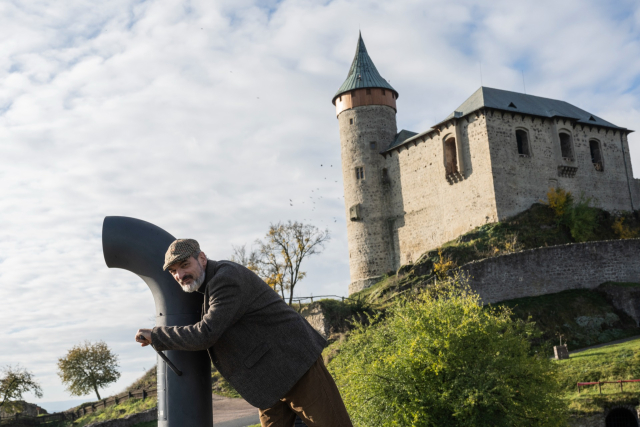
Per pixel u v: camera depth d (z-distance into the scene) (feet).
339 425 11.16
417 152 178.60
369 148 190.60
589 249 126.11
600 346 104.37
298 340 10.85
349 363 64.49
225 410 100.78
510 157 159.43
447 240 166.61
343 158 194.90
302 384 10.82
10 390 167.12
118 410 126.62
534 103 174.60
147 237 12.89
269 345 10.66
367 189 188.75
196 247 10.93
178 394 12.29
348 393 58.90
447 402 52.75
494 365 55.06
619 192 175.83
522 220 154.40
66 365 170.81
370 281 183.62
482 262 122.83
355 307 127.44
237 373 10.75
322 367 11.24
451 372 54.49
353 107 193.88
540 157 163.73
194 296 12.69
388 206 187.73
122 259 12.94
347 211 191.83
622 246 127.03
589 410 72.23
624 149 180.45
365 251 186.19
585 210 155.84
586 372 83.92
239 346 10.68
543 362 59.47
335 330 125.39
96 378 171.32
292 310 11.23
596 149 176.86
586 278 124.57
